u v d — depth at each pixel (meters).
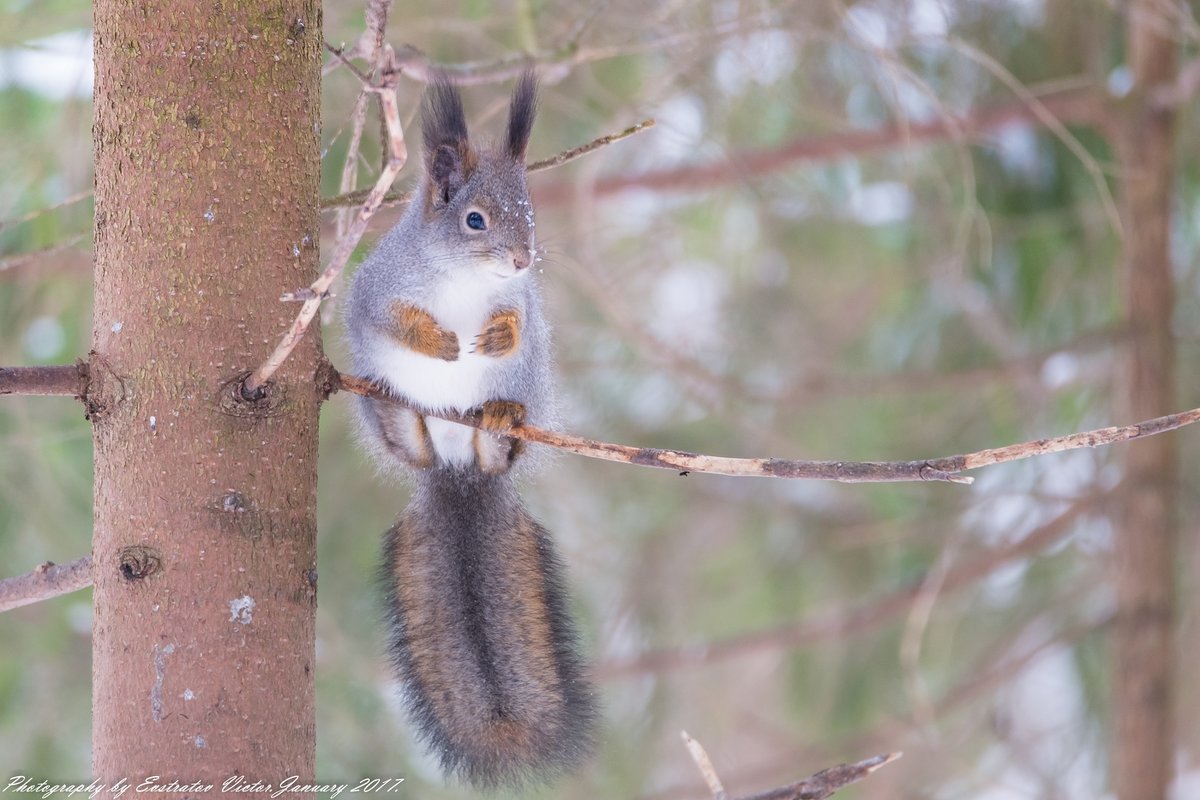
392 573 7.49
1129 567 12.52
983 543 13.75
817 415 15.24
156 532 5.27
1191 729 15.29
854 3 11.74
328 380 5.68
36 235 10.48
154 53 5.41
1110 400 13.44
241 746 5.21
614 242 15.46
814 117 12.67
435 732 6.87
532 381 8.03
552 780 6.72
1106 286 13.40
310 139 5.67
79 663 13.05
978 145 12.41
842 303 15.61
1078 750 13.66
